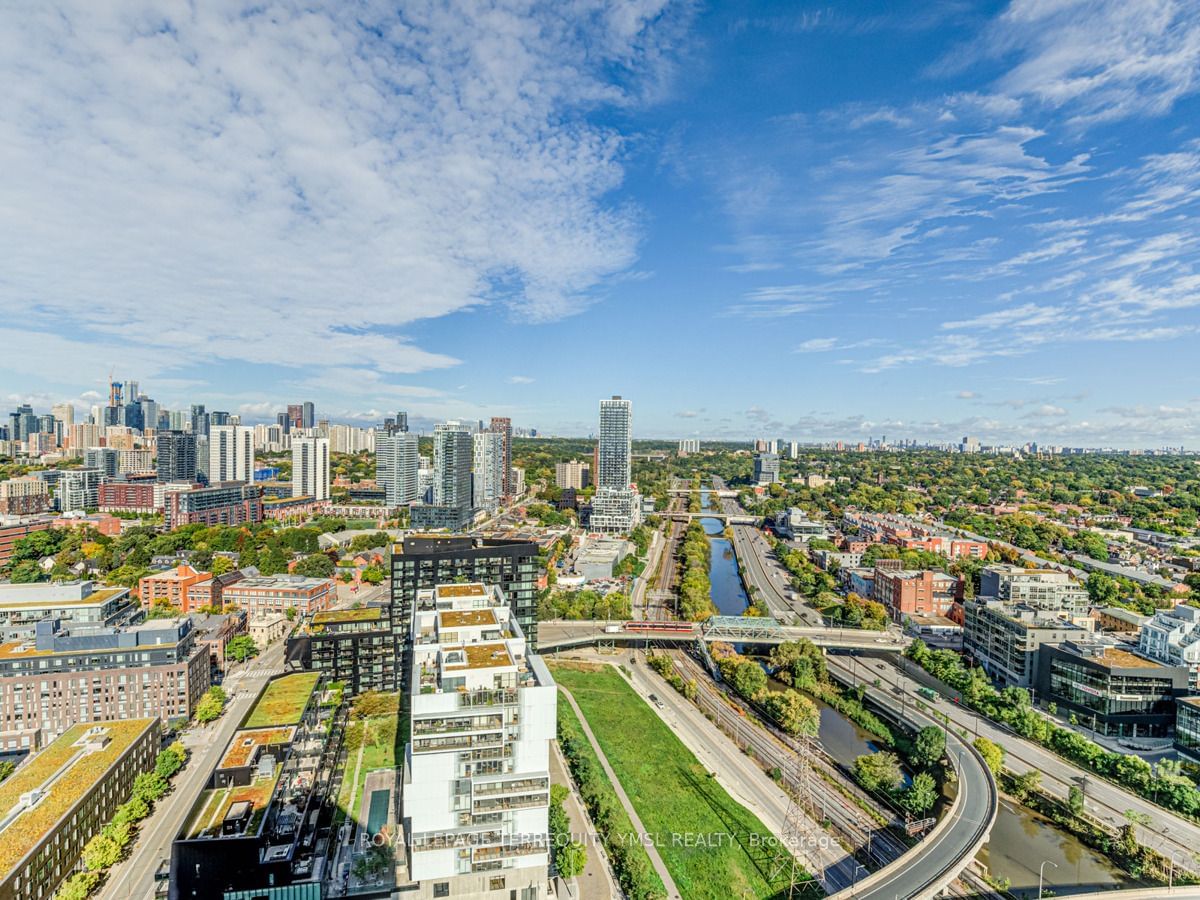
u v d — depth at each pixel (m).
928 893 135.38
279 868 141.25
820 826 176.88
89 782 162.25
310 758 186.62
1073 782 198.12
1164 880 154.12
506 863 143.38
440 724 139.75
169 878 142.25
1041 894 149.75
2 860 131.88
